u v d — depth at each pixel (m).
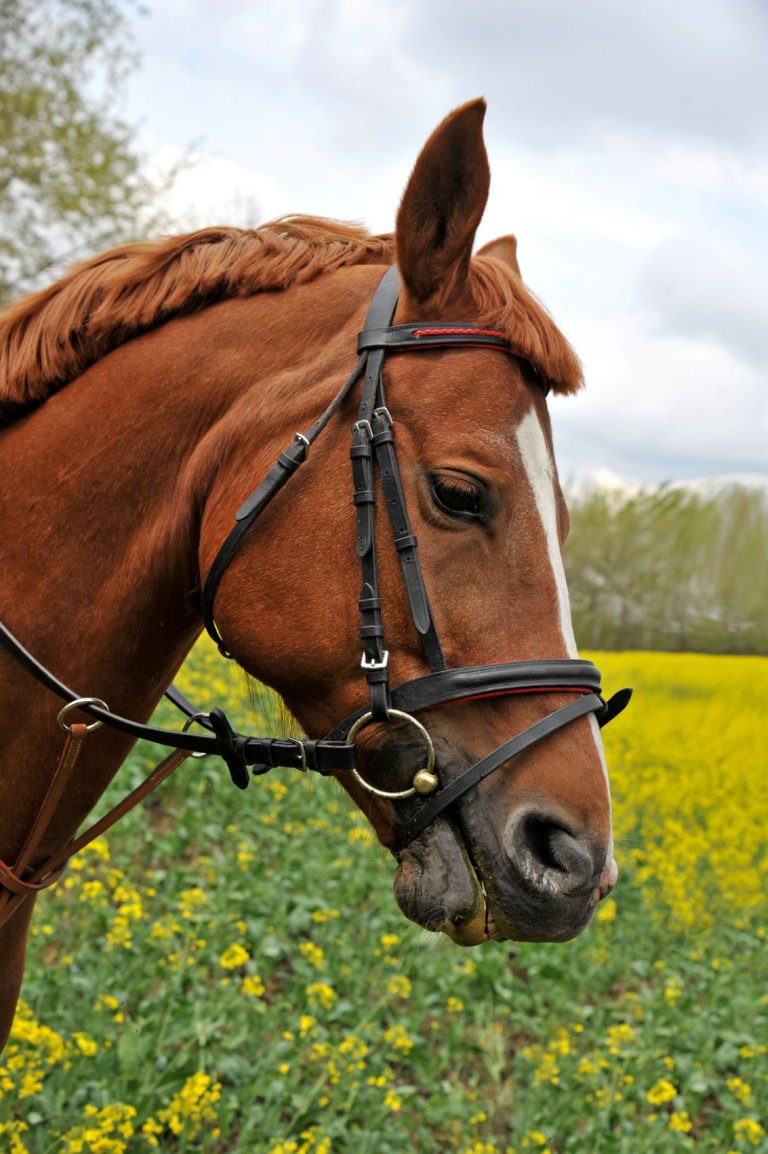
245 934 4.77
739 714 14.56
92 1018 3.75
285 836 5.91
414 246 1.93
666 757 11.18
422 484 1.86
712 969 5.84
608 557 31.88
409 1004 4.85
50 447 2.10
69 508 2.06
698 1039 4.99
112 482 2.07
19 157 16.31
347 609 1.86
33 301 2.22
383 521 1.86
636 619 31.58
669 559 31.73
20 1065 3.33
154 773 2.18
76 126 16.70
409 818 1.84
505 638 1.83
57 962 4.27
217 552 1.96
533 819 1.79
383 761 1.86
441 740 1.83
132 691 2.10
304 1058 4.14
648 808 8.79
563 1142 4.22
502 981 5.14
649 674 19.22
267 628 1.92
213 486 2.03
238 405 2.04
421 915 1.80
